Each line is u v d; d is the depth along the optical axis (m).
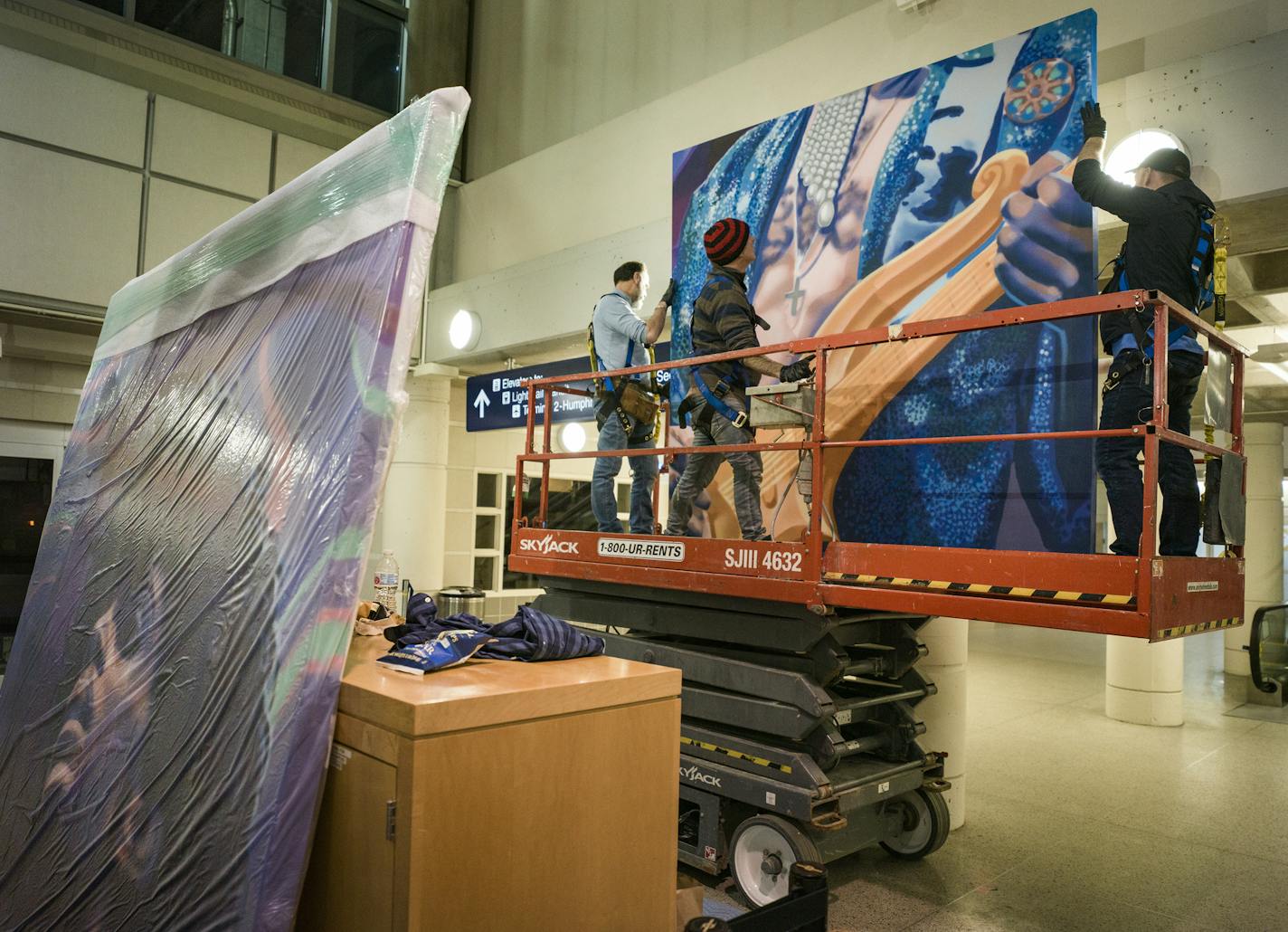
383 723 1.54
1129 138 4.41
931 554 3.41
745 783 4.17
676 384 5.77
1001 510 4.18
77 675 2.32
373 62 10.20
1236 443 3.75
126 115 8.45
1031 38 4.26
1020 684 10.52
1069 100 4.09
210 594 1.94
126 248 8.43
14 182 7.82
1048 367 4.05
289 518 1.79
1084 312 3.04
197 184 8.87
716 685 4.43
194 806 1.73
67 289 8.09
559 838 1.67
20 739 2.43
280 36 9.58
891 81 4.79
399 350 1.74
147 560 2.26
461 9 10.36
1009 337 4.18
